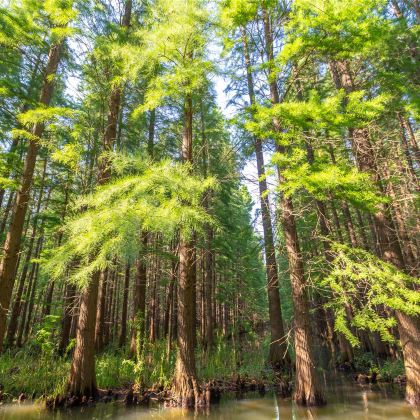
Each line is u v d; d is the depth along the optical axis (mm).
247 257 17844
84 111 12234
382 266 7574
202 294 19734
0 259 10312
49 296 18969
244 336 21406
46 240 20094
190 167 6418
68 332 15625
